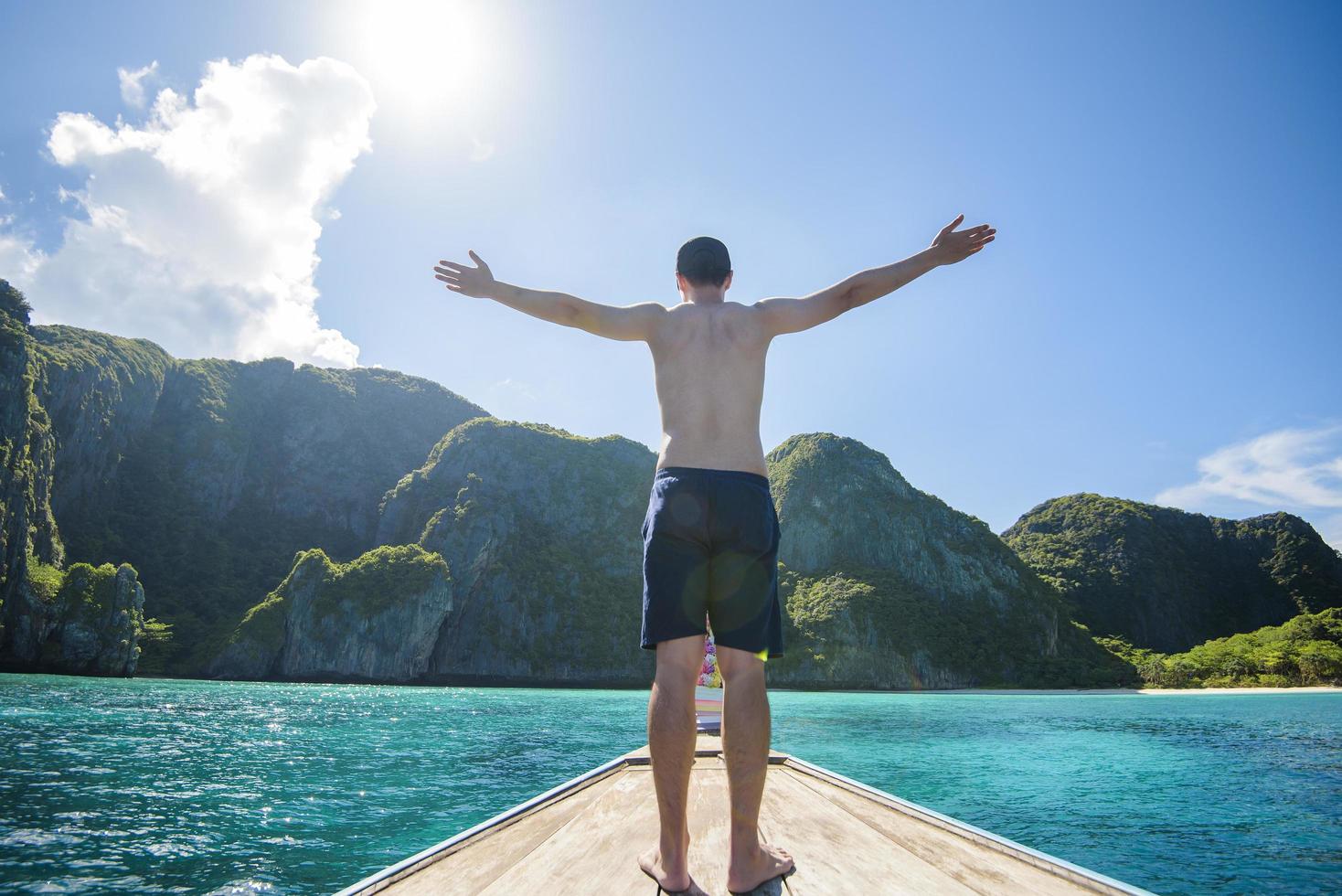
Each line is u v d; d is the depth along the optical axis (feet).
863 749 56.39
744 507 5.12
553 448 414.62
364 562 295.69
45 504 258.78
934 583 353.72
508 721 79.30
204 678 246.27
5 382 233.55
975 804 31.40
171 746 44.60
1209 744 62.08
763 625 5.16
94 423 342.44
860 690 280.31
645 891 4.88
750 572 5.09
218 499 395.34
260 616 270.05
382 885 4.96
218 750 43.34
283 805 26.23
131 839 20.26
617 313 5.93
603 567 372.38
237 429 426.92
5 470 224.53
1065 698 187.01
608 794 9.08
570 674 320.29
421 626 289.33
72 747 42.91
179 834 21.09
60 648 205.67
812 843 6.43
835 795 9.18
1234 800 33.04
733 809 4.99
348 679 269.85
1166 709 124.57
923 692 248.93
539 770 39.06
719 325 5.81
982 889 4.99
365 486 447.42
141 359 393.91
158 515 357.82
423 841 20.74
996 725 84.33
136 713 72.43
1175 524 520.01
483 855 5.90
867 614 313.94
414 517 378.53
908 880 5.24
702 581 5.12
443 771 37.55
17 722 58.75
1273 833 25.68
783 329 5.87
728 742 5.00
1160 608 437.99
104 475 350.23
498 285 6.08
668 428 5.53
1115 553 467.52
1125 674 278.87
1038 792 34.91
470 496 361.10
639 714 98.02
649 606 5.16
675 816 4.91
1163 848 23.13
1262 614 465.88
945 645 309.01
